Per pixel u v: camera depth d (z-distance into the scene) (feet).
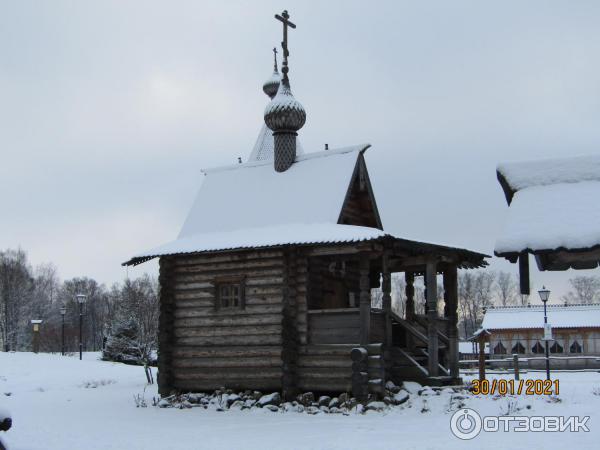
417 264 78.89
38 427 63.82
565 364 182.50
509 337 192.44
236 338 78.28
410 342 79.92
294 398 73.05
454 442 50.29
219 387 78.59
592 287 377.09
